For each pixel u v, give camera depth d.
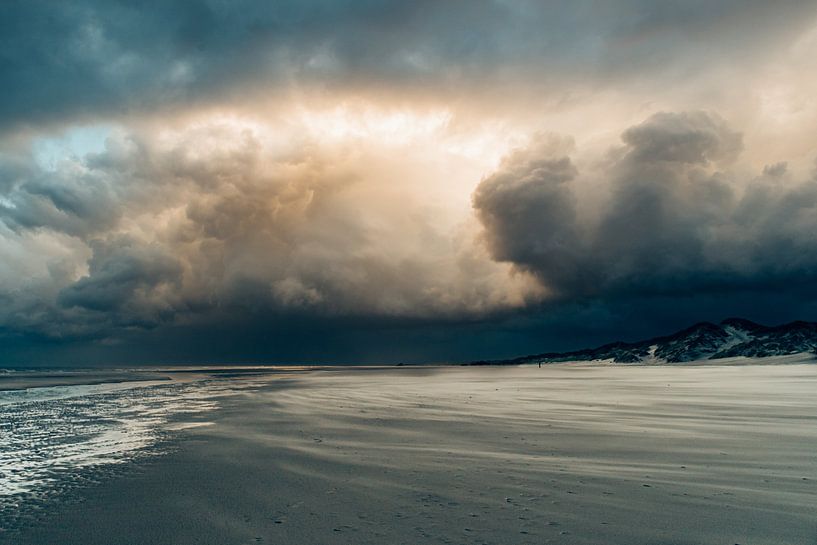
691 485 9.66
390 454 13.09
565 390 37.16
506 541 6.92
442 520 7.85
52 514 8.64
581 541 6.88
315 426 18.58
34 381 61.59
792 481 9.88
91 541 7.39
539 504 8.58
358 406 26.12
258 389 43.66
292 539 7.21
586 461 11.91
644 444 13.89
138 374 99.19
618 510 8.20
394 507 8.58
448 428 17.50
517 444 14.20
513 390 38.09
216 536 7.44
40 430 18.77
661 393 32.25
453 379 63.22
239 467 11.98
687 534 7.09
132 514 8.56
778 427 16.69
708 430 16.20
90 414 24.06
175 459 13.09
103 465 12.52
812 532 7.10
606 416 20.33
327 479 10.61
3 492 10.10
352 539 7.13
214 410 25.38
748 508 8.21
